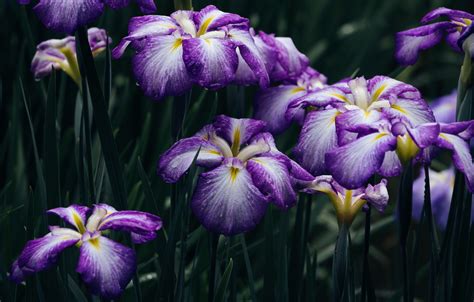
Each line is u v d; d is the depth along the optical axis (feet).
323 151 4.19
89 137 4.31
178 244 5.23
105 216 4.02
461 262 4.46
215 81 4.09
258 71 4.24
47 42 4.96
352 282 4.42
